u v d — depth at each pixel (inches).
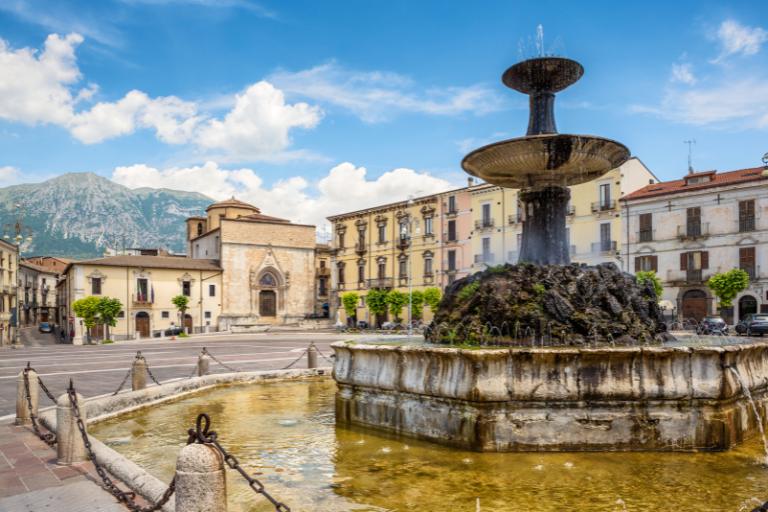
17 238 2393.0
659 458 286.0
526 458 287.0
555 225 465.7
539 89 476.1
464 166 467.5
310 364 721.6
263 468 286.7
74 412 285.4
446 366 314.8
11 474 266.7
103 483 250.5
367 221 2522.1
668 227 1657.2
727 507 221.6
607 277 409.7
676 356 297.4
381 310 2208.4
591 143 403.9
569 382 297.6
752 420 328.2
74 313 2148.1
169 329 2235.5
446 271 2178.9
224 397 536.7
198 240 2955.2
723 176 1643.7
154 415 442.6
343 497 239.9
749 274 1518.2
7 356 1170.0
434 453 302.7
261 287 2632.9
